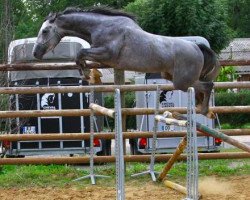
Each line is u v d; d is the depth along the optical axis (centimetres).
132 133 1006
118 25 813
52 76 1454
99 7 831
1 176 1027
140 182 950
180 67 828
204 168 1059
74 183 955
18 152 1445
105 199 816
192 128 756
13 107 1400
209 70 871
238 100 2469
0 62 1181
